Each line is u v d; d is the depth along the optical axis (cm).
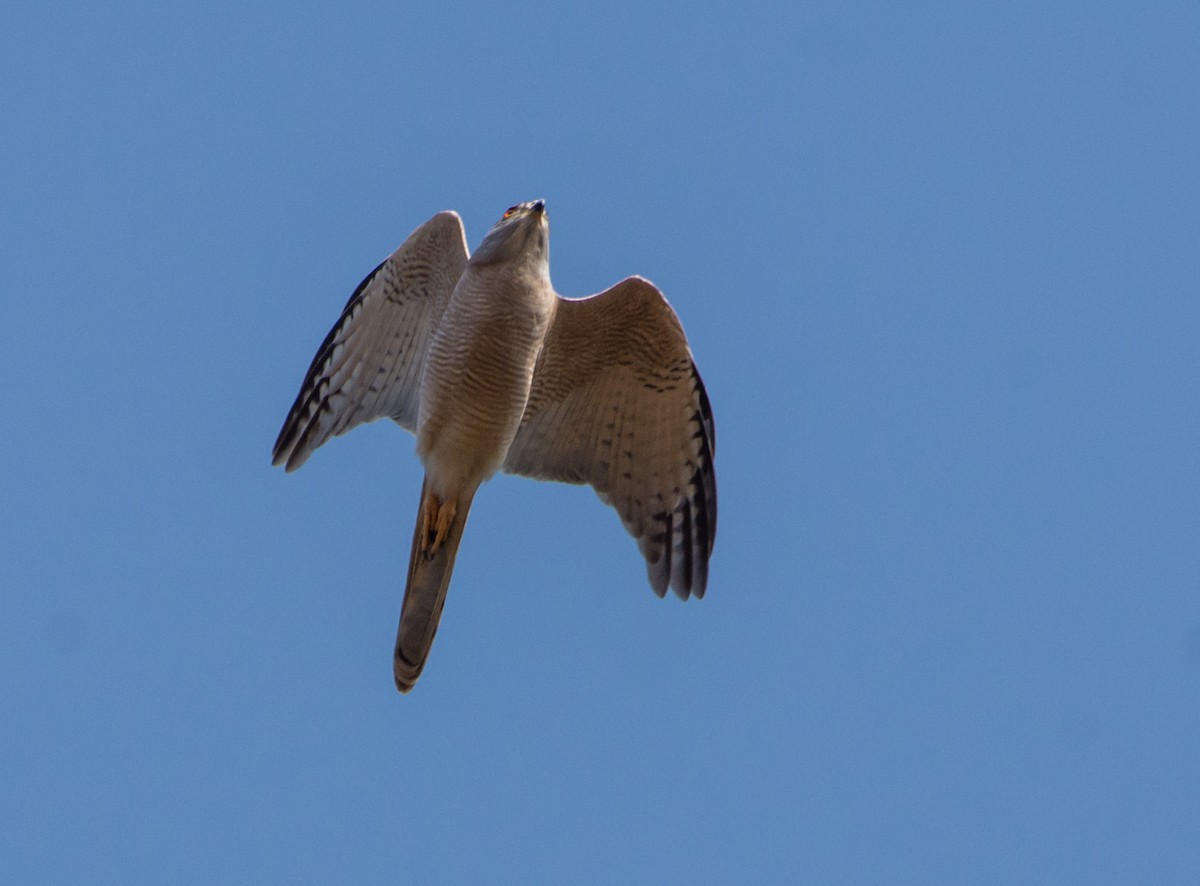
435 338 1252
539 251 1254
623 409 1370
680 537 1390
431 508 1244
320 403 1405
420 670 1223
